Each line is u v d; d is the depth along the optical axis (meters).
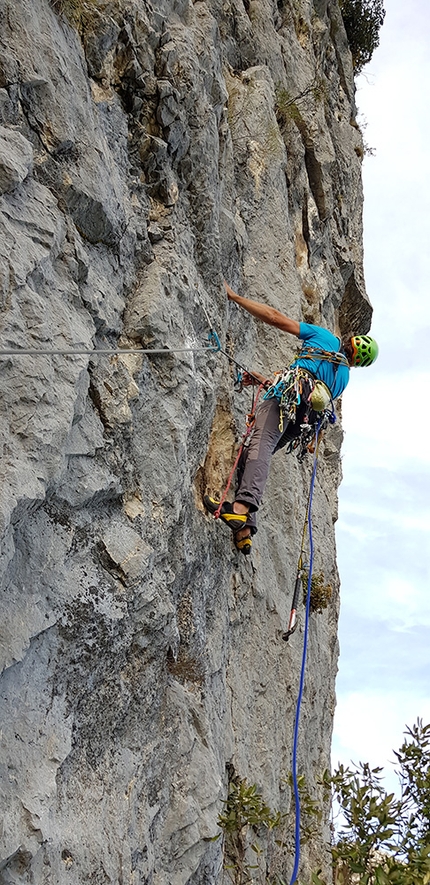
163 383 5.74
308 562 9.36
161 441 5.64
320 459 11.27
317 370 6.48
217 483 6.81
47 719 4.38
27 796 4.02
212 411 6.52
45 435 4.25
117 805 4.89
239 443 7.02
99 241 5.36
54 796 4.26
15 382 4.16
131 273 5.71
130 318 5.59
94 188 5.13
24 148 4.50
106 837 4.68
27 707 4.25
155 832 5.36
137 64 5.84
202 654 6.17
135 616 5.26
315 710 9.24
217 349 6.25
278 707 7.79
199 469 6.63
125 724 5.20
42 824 4.01
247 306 6.62
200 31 6.88
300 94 10.14
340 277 11.80
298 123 10.55
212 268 6.68
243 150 8.30
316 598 9.27
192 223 6.48
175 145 6.16
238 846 6.62
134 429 5.47
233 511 6.36
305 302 9.77
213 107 6.94
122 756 5.11
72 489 4.80
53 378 4.41
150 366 5.66
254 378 6.74
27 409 4.19
